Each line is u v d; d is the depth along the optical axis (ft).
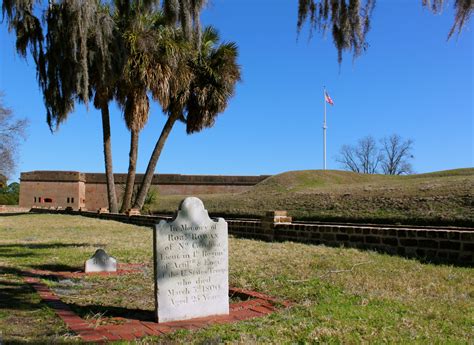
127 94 72.23
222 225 18.22
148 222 66.28
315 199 85.10
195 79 77.97
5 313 17.37
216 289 17.76
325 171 140.15
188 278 17.25
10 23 47.09
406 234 31.32
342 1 19.43
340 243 37.11
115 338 14.49
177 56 69.87
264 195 109.40
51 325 16.01
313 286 20.79
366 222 63.26
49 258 31.96
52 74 48.67
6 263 29.58
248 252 32.76
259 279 22.89
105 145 83.30
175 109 77.87
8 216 95.14
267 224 46.09
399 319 15.49
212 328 15.34
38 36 48.52
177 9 33.68
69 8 45.32
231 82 78.59
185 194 152.05
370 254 30.66
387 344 13.14
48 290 21.61
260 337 14.06
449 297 18.66
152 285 23.47
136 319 17.10
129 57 66.74
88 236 48.83
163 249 16.85
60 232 54.49
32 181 146.10
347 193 83.10
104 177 148.15
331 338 13.65
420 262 27.63
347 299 18.35
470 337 13.78
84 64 46.93
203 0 33.78
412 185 77.25
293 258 28.94
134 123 73.77
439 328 14.62
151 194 117.80
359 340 13.41
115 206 84.02
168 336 14.65
